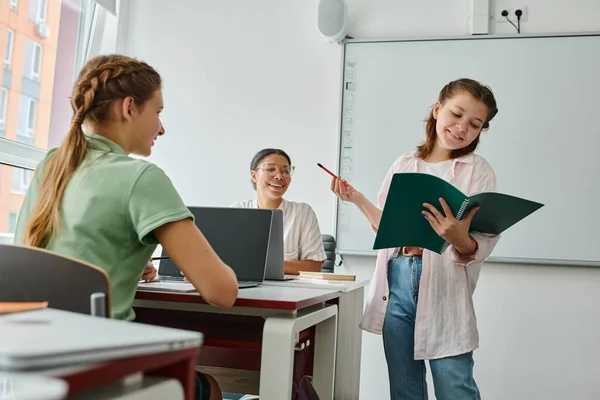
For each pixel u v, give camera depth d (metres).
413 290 1.82
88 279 0.86
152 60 3.61
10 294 0.89
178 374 0.62
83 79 1.22
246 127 3.46
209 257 1.12
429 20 3.28
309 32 3.44
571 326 2.99
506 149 3.10
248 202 2.81
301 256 2.70
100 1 3.32
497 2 3.20
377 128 3.26
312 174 3.35
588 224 2.99
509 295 3.06
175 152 3.53
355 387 2.46
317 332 1.70
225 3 3.56
